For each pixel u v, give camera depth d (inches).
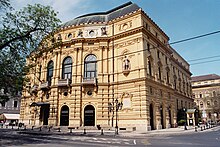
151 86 1401.3
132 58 1407.5
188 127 1770.4
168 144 644.7
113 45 1526.8
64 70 1621.6
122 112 1369.3
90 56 1571.1
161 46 1694.1
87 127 1390.3
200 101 3791.8
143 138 877.2
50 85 1630.2
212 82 3782.0
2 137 887.7
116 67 1475.1
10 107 2566.4
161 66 1640.0
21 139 796.0
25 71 907.4
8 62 842.2
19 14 886.4
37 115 1678.2
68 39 1653.5
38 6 920.3
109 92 1460.4
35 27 921.5
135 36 1418.6
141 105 1294.3
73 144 621.6
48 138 838.5
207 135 1066.1
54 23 956.6
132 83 1365.7
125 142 696.4
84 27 1620.3
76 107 1471.5
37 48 975.6
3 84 839.1
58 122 1514.5
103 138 849.5
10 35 856.9
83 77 1526.8
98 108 1437.0
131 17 1467.8
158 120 1418.6
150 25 1557.6
